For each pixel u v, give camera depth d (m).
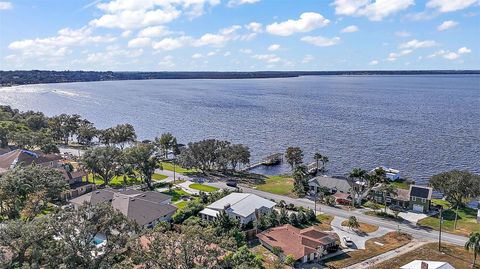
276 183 125.12
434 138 192.00
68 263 50.19
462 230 87.19
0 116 193.00
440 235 79.44
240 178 131.50
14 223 52.56
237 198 94.06
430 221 92.69
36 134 154.88
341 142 186.50
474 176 100.25
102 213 55.16
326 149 173.62
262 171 146.50
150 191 100.62
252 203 91.75
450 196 99.94
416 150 169.38
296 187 114.75
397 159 156.38
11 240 50.72
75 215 53.44
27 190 76.25
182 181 123.88
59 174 90.88
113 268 51.38
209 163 145.62
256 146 182.88
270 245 74.50
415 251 75.81
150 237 57.28
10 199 75.88
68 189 95.56
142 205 85.81
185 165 136.12
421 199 99.56
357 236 83.19
